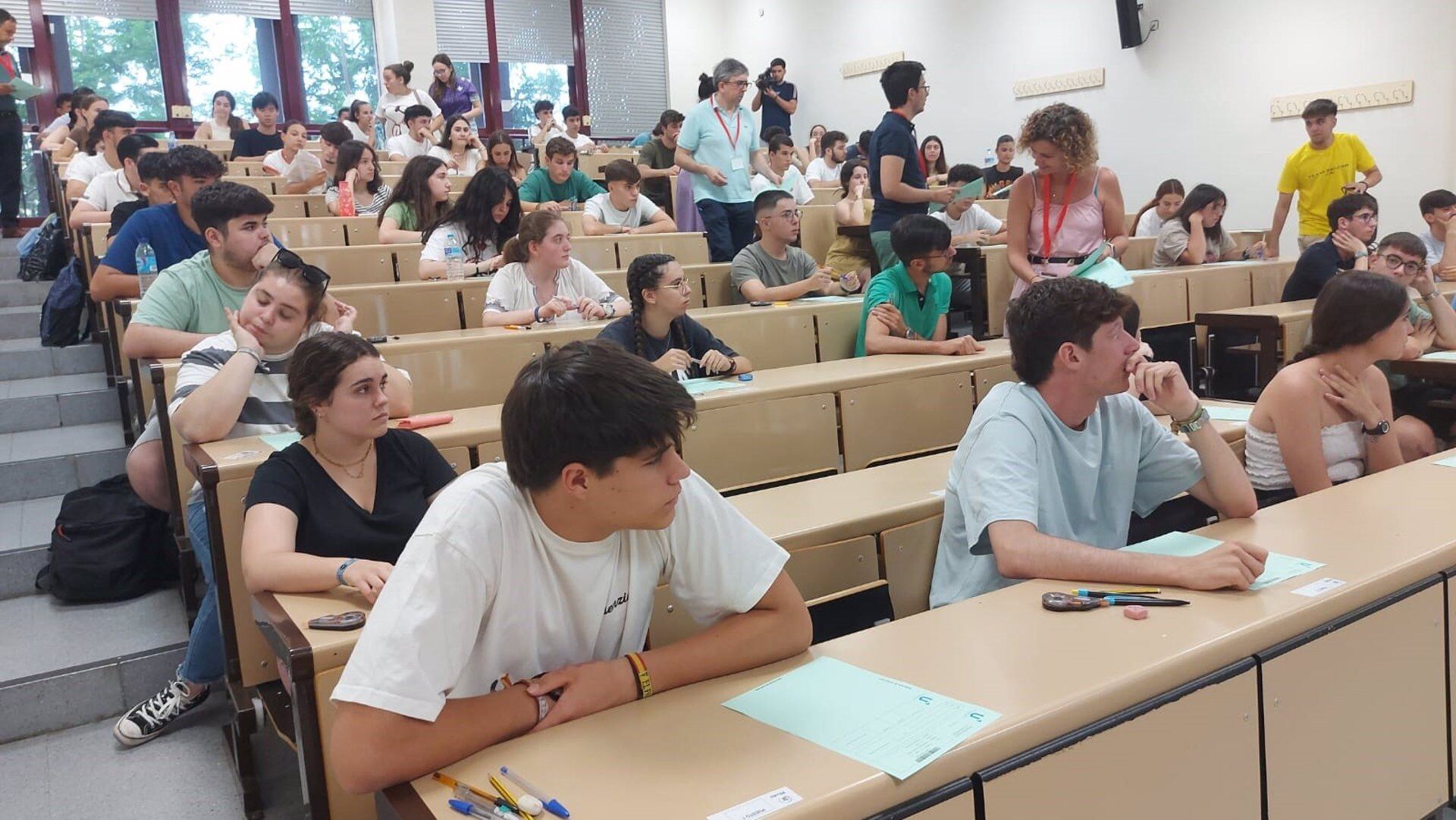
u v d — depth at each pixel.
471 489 1.01
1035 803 0.92
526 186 5.50
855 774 0.85
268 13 9.20
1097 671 1.02
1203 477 1.65
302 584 1.43
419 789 0.88
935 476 2.00
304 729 1.24
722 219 5.42
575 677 1.01
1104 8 7.60
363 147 5.30
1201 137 7.11
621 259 4.51
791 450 2.45
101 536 2.73
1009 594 1.29
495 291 3.35
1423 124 5.99
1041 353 1.58
